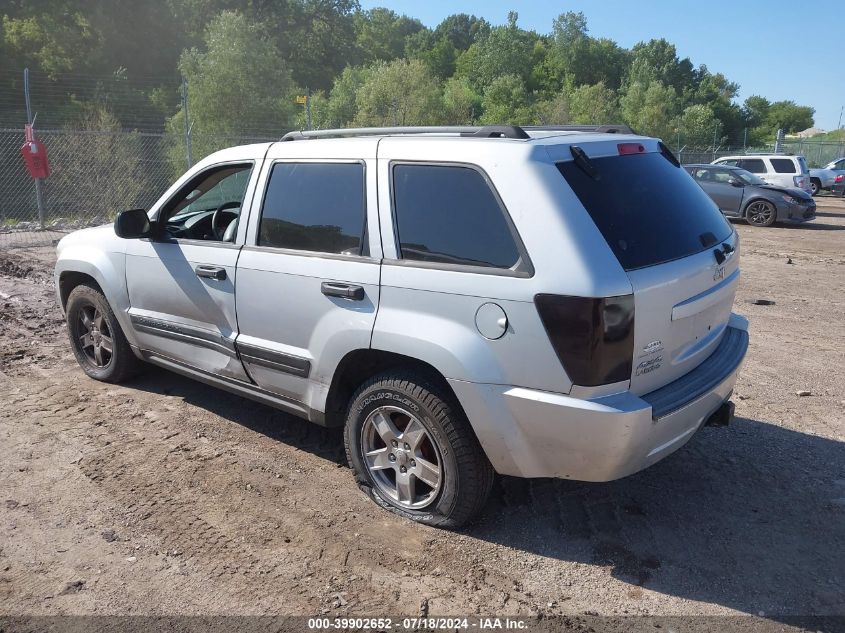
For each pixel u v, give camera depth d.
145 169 19.20
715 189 17.94
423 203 3.37
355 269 3.52
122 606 2.94
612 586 3.09
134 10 47.75
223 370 4.33
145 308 4.77
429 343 3.21
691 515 3.66
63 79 40.31
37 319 7.28
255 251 4.02
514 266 3.04
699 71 85.94
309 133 4.18
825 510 3.72
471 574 3.16
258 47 26.45
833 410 5.07
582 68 81.19
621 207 3.17
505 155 3.15
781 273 10.79
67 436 4.50
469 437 3.29
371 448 3.70
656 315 3.06
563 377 2.93
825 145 37.53
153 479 3.96
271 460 4.22
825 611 2.93
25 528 3.47
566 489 3.91
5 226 15.29
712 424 3.73
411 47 111.25
